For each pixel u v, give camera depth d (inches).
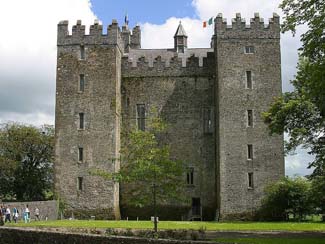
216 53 2000.5
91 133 1947.6
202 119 2064.5
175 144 2053.4
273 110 1502.2
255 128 1872.5
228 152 1862.7
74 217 1893.5
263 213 1807.3
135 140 1314.0
